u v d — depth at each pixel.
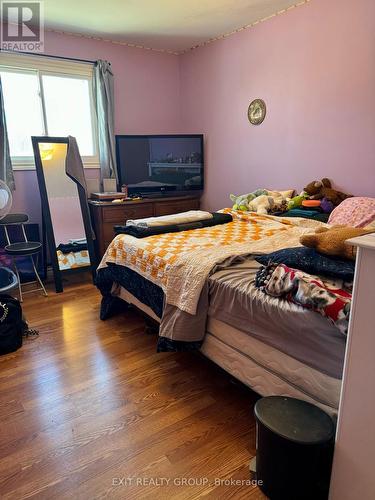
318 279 1.28
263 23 3.24
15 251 2.93
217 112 3.91
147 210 3.81
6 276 2.61
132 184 3.97
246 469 1.33
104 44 3.72
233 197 3.52
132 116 4.06
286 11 3.03
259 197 3.13
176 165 4.08
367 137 2.67
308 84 2.99
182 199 4.05
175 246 2.06
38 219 3.61
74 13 3.03
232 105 3.72
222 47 3.69
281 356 1.36
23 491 1.25
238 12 3.08
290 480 1.14
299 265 1.40
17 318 2.22
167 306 1.80
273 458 1.15
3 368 2.00
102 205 3.49
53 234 3.31
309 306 1.18
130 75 3.96
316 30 2.85
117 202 3.58
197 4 2.91
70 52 3.54
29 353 2.16
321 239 1.40
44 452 1.42
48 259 3.62
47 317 2.69
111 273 2.45
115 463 1.36
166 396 1.75
